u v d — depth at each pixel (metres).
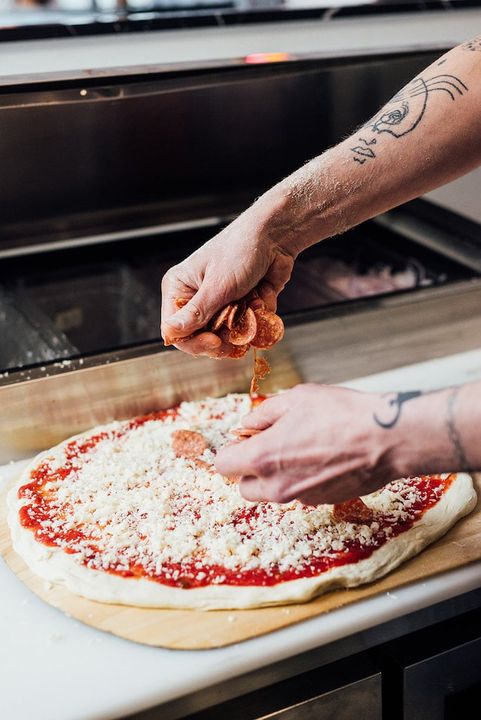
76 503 1.00
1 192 1.42
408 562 0.92
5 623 0.86
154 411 1.21
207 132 1.48
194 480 1.04
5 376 1.11
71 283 1.51
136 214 1.57
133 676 0.80
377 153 0.98
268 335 0.97
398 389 1.29
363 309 1.29
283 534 0.94
